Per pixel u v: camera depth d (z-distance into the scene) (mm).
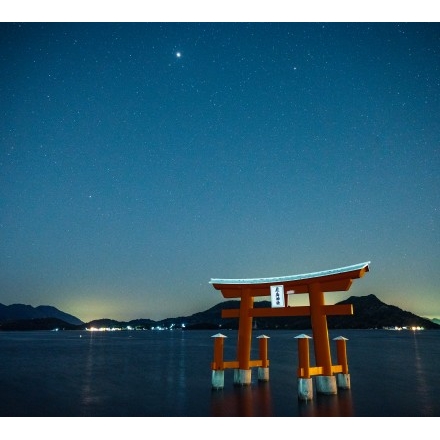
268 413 17500
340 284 19781
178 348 81000
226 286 23516
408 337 141250
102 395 23859
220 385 22797
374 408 18500
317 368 20156
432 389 25000
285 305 21625
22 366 42781
